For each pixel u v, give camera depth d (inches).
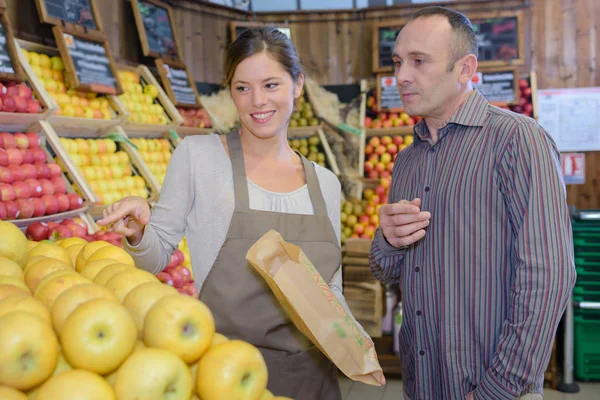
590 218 152.8
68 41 139.5
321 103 218.5
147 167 154.3
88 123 140.6
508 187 61.5
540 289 57.7
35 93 125.6
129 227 56.2
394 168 78.0
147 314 36.6
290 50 60.4
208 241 61.7
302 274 44.2
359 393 156.9
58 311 35.4
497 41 202.8
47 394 31.1
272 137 63.8
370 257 76.8
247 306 59.3
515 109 204.1
